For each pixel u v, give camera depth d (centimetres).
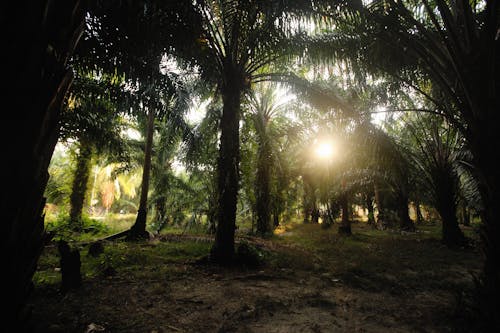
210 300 351
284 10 476
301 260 589
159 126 1035
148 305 327
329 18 478
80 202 1061
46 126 132
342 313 323
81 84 625
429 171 930
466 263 616
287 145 1102
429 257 675
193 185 1434
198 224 1284
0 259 117
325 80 778
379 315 319
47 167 138
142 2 418
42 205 137
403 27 390
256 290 397
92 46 480
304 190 1784
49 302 326
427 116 870
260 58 616
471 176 802
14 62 121
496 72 281
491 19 274
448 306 346
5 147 118
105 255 545
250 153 960
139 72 554
